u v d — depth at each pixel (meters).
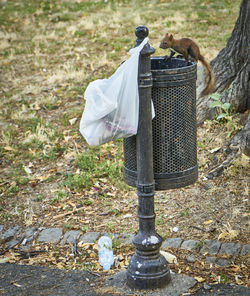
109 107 5.01
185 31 14.73
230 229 6.57
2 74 13.32
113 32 15.67
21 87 12.40
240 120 8.84
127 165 5.60
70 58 13.95
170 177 5.39
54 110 11.04
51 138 9.91
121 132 5.17
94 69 12.81
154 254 5.44
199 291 5.37
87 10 18.58
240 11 9.24
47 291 5.50
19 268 6.05
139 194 5.29
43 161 9.20
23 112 11.04
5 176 8.80
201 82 9.67
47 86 12.28
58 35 16.06
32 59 14.22
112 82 5.09
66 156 9.20
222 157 8.25
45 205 7.77
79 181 8.17
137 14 17.05
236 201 7.24
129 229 6.88
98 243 6.36
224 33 14.30
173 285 5.47
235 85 9.04
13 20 18.05
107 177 8.38
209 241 6.41
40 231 7.09
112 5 18.75
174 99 5.20
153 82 5.15
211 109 9.22
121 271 5.88
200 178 7.95
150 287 5.39
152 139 5.24
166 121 5.27
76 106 11.08
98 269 6.07
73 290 5.49
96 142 5.25
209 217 6.97
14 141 9.97
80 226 7.09
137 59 4.93
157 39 14.17
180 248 6.35
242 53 9.24
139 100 5.04
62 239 6.84
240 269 5.81
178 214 7.14
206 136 8.88
